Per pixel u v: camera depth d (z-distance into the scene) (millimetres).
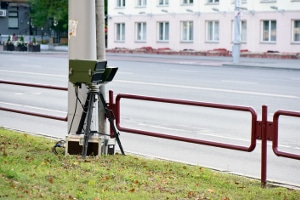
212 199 8883
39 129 17188
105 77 11773
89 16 11977
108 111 12133
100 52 12406
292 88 29531
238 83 32219
